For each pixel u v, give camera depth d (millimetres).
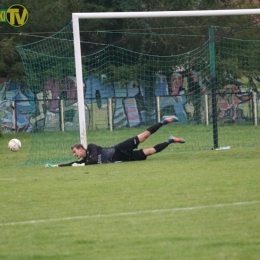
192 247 19719
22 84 91438
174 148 55250
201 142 60906
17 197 30328
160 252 19297
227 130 74062
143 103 88312
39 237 21906
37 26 94312
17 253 19984
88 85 89000
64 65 80875
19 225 23953
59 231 22641
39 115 80062
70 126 80750
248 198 27531
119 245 20344
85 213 25609
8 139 77438
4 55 90000
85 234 22016
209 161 42938
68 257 19250
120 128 85500
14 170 42531
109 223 23547
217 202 26781
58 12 95000
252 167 38500
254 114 83750
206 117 82562
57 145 60938
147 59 90938
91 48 92812
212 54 54094
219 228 22062
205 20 94375
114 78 89750
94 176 36875
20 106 91188
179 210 25375
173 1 95562
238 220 23203
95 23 92250
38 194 30984
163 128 78438
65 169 41344
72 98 80938
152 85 89750
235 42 85750
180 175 35875
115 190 31172
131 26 92688
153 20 92875
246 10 50594
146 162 43531
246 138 64312
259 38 88875
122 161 44344
